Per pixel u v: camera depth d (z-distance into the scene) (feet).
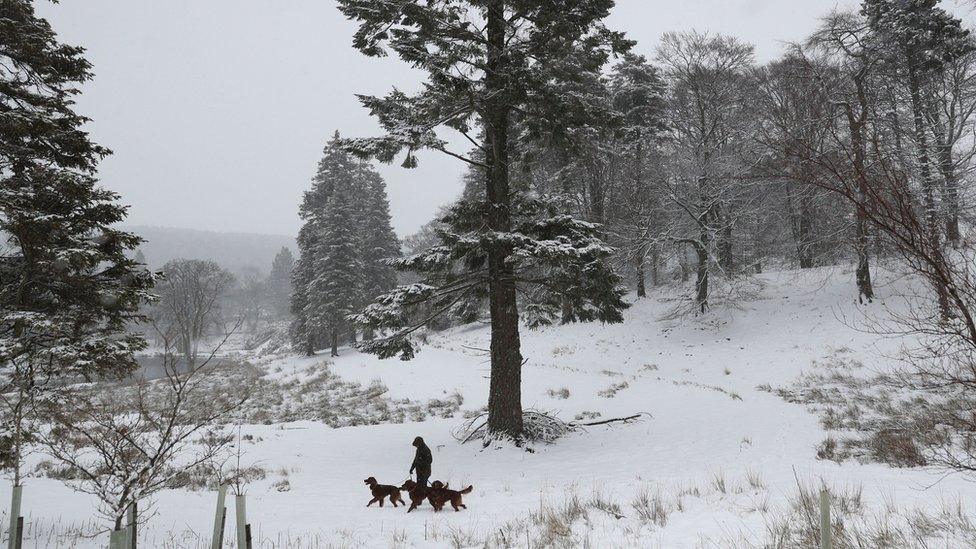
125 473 18.47
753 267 117.08
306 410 80.18
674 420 55.42
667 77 108.58
